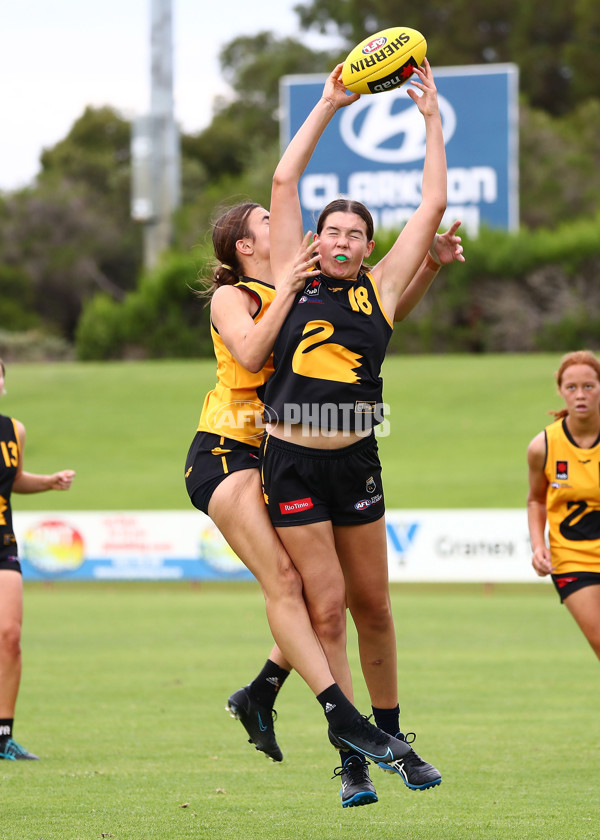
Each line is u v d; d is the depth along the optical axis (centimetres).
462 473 9406
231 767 2175
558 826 1675
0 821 1719
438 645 4094
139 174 16475
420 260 1630
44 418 12012
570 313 14050
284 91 13100
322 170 13162
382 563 1680
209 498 1666
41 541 6588
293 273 1543
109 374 13712
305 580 1614
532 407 11356
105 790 1962
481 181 13575
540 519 2270
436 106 1683
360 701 2903
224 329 1636
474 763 2177
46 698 3020
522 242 14138
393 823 1706
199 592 6488
